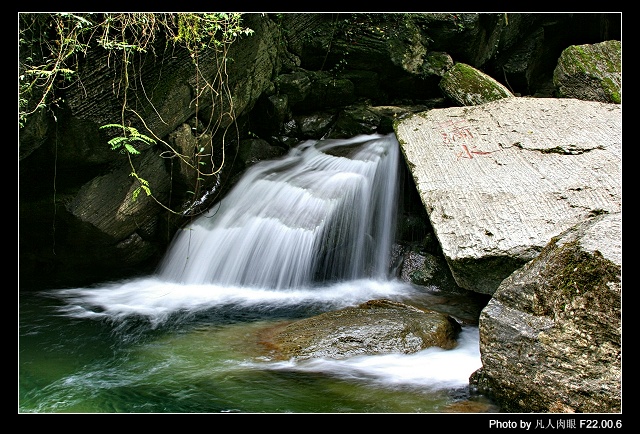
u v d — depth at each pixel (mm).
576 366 2957
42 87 4344
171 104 5363
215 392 3451
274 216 6160
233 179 6871
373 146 7156
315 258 5902
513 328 3232
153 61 5012
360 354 3916
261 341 4262
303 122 7777
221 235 6184
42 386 3557
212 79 5742
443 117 6695
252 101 6816
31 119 4371
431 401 3311
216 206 6578
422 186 5258
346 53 7809
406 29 7844
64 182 5070
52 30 4336
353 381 3570
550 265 3215
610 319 2887
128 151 5086
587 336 2943
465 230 4547
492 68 9281
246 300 5453
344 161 6938
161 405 3285
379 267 6344
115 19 4559
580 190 4801
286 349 4031
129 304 5277
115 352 4113
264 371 3729
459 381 3566
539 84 10039
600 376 2889
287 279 5812
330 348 3969
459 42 8180
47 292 5586
